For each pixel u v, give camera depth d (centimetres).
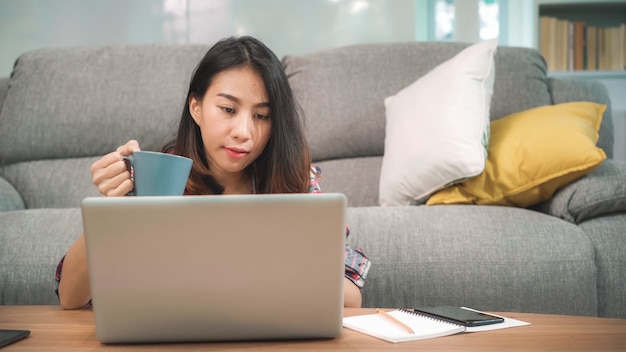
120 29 286
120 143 237
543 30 307
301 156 129
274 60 123
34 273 163
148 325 79
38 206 229
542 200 190
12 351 76
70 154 238
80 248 106
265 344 80
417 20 315
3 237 168
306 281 79
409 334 82
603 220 175
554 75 304
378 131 234
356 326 88
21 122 238
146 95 239
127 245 77
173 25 285
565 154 180
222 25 284
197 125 132
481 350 76
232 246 77
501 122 211
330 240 78
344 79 241
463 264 162
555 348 76
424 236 167
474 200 193
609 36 306
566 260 163
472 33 298
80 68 244
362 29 283
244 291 79
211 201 76
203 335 80
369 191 226
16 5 286
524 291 161
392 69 242
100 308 78
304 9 284
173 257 77
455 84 202
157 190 85
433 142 195
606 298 166
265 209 77
